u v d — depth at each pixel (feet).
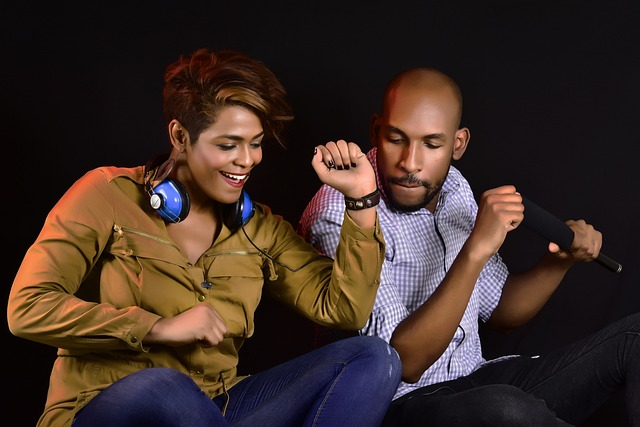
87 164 10.75
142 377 6.57
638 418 7.88
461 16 11.29
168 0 10.81
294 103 11.17
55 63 10.59
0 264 10.59
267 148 11.18
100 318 6.81
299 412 7.34
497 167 11.46
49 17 10.55
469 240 8.30
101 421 6.42
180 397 6.57
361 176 7.79
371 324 8.51
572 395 8.49
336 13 11.14
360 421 7.24
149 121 10.84
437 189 8.87
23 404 10.68
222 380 7.68
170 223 7.60
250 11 11.02
